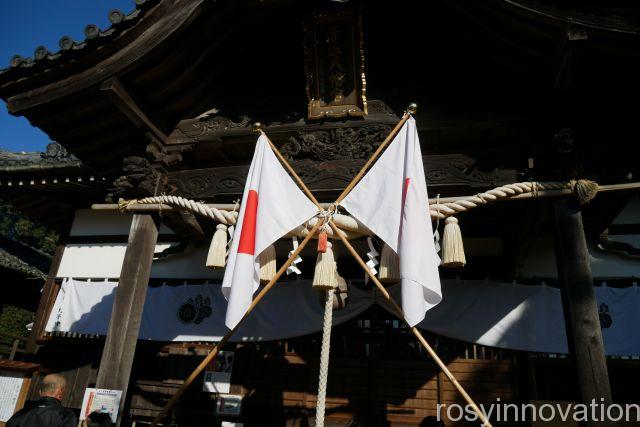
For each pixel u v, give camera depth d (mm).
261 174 5008
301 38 6180
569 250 4523
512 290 7289
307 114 5777
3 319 21875
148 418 7844
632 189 4578
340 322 7418
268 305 7941
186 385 4121
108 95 5430
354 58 5594
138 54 5355
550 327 6953
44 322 9062
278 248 8445
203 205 5516
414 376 7402
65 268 9602
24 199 10305
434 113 5410
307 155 5656
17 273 11023
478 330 7129
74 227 10016
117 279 9273
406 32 5914
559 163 4777
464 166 5215
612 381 6688
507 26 4879
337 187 5301
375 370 7520
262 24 6023
